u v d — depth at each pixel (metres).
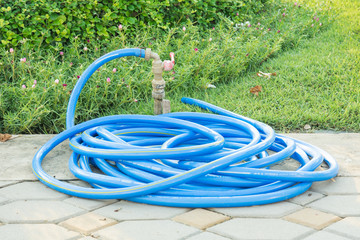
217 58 5.38
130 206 2.78
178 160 3.20
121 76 4.78
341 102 4.68
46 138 4.02
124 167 3.13
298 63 5.65
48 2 5.04
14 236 2.40
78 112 4.39
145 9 5.63
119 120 3.73
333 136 4.02
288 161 3.52
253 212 2.68
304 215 2.63
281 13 7.42
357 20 7.34
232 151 3.11
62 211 2.70
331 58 5.73
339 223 2.54
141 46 5.39
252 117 4.42
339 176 3.22
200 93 5.06
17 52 4.84
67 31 5.11
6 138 3.97
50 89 4.42
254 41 5.77
